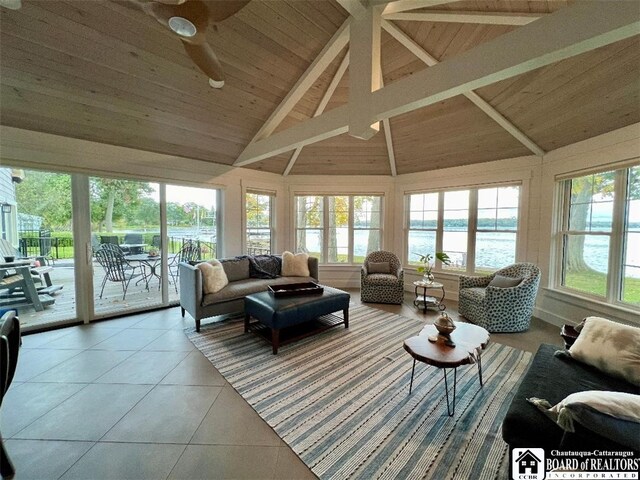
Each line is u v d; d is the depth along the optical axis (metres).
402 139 4.80
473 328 2.36
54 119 3.11
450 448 1.62
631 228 2.88
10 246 3.18
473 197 4.78
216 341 3.09
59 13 2.28
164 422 1.83
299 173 5.80
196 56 2.06
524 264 3.68
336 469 1.48
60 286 3.51
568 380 1.62
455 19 2.51
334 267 6.00
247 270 4.36
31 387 2.20
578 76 2.62
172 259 4.47
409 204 5.73
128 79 2.96
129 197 3.97
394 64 3.45
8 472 1.43
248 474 1.45
